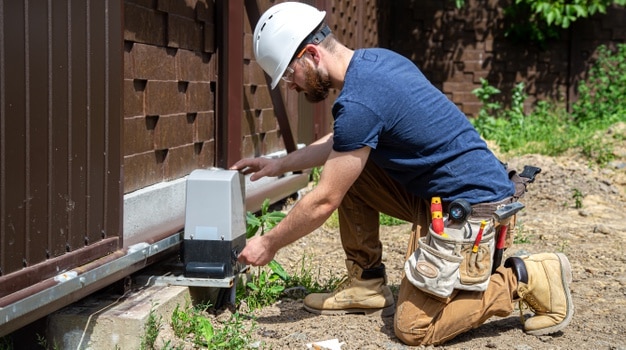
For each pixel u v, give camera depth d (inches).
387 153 139.9
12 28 111.3
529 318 150.7
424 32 535.5
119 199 143.2
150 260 152.3
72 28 126.0
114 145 140.4
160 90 180.1
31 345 139.4
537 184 317.4
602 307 168.6
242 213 162.6
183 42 190.9
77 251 129.4
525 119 489.7
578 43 519.8
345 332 148.9
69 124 126.7
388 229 258.1
